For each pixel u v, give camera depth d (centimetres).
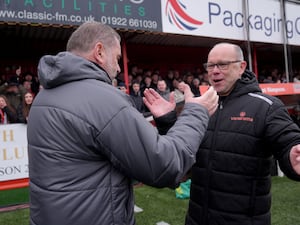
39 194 100
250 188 156
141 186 480
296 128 144
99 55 108
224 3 685
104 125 94
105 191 97
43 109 103
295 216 342
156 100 130
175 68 1039
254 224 154
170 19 608
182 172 99
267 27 756
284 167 138
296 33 812
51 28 630
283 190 434
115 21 545
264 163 157
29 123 110
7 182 436
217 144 162
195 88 729
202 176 167
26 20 473
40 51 845
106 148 95
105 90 99
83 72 102
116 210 99
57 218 95
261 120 153
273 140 146
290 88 611
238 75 168
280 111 152
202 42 848
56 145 98
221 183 160
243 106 161
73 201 95
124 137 93
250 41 733
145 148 92
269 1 758
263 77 932
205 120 109
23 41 755
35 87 676
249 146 155
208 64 171
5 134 436
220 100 172
